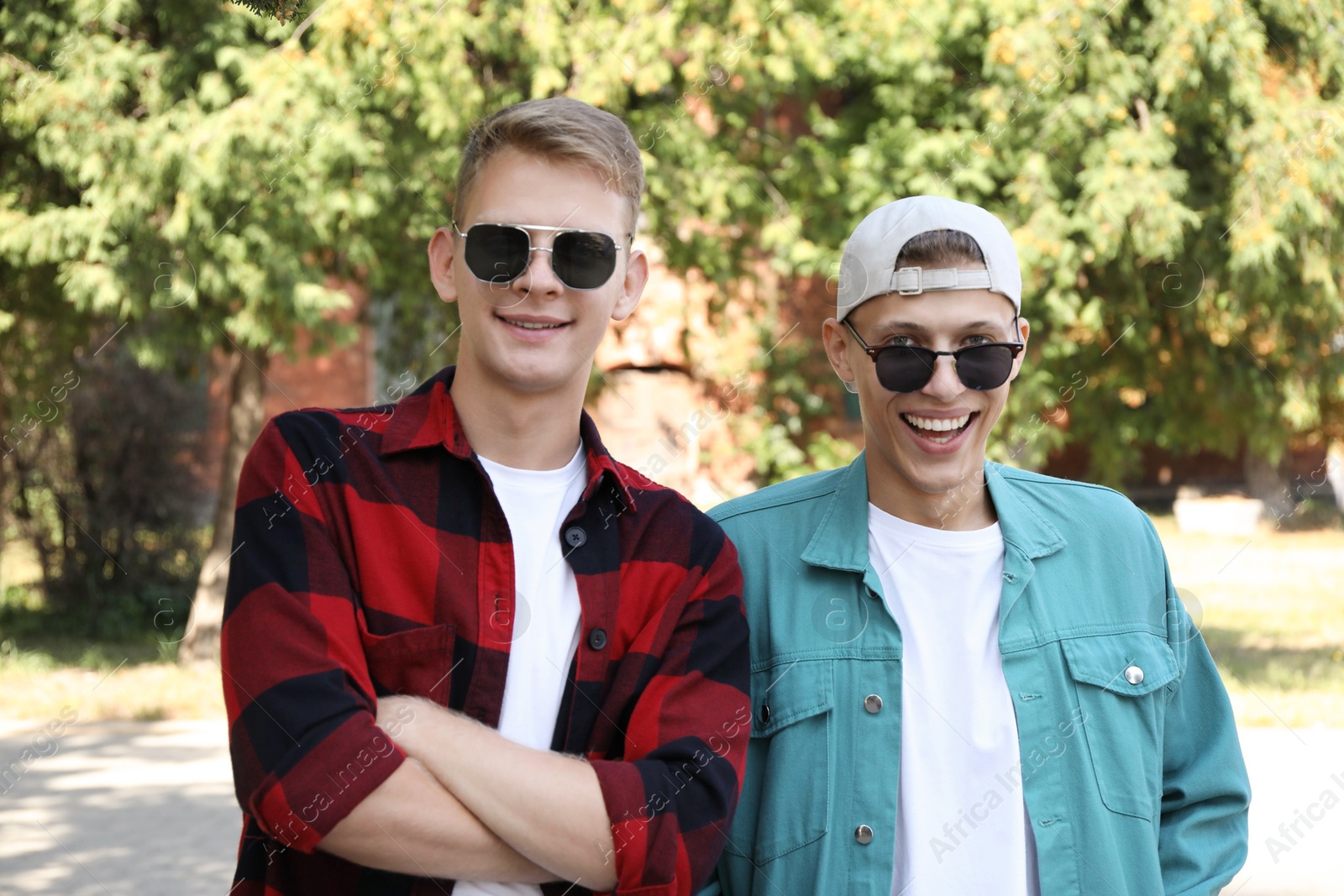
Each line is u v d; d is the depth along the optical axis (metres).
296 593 1.53
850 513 1.92
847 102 10.05
